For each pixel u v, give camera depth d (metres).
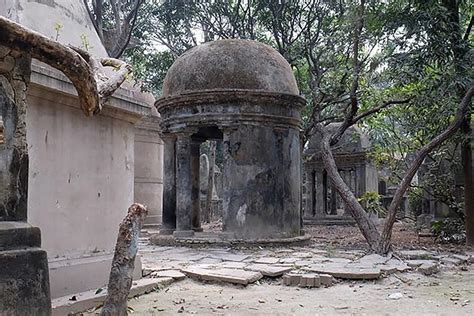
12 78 3.85
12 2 6.31
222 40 14.10
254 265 9.38
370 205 16.22
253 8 21.62
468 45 12.63
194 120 13.41
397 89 13.70
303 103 14.05
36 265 3.73
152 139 19.38
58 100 6.47
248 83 13.24
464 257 10.93
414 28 12.32
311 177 23.41
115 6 17.94
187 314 6.28
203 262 10.08
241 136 13.10
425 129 14.21
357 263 9.70
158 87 23.62
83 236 6.91
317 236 16.78
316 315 6.29
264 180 13.15
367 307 6.71
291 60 20.23
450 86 11.94
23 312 3.62
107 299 3.58
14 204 3.85
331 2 19.58
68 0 7.35
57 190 6.48
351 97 12.75
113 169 7.60
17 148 3.88
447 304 6.88
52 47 3.67
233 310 6.52
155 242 13.69
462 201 14.55
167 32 23.31
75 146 6.82
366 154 20.33
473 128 13.64
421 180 17.20
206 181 26.59
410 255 10.83
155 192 19.38
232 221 13.05
